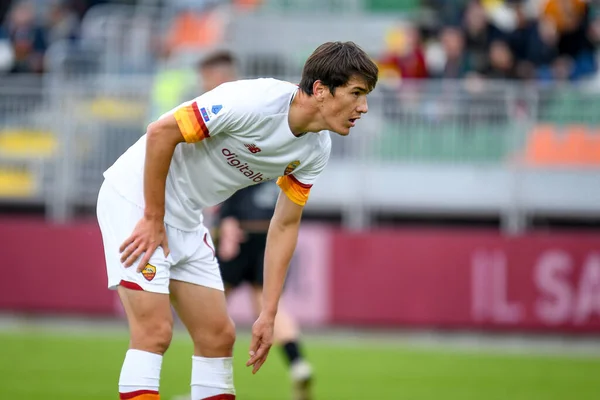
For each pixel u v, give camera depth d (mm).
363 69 14773
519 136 39812
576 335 37875
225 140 15852
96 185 41500
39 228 41094
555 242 37906
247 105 15227
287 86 15445
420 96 40375
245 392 26875
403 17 52156
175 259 16484
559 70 43781
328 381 28781
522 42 43719
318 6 53281
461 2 47406
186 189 16422
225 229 26484
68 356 32469
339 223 42406
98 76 48844
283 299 39312
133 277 15719
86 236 40719
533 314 37969
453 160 40312
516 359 33906
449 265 38531
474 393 27062
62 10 54844
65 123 41594
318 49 15148
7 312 41469
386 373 30391
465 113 40094
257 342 16969
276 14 52562
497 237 38281
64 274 40844
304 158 16062
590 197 39500
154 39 52719
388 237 38906
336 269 39094
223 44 51312
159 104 40750
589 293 37688
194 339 17016
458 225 42312
